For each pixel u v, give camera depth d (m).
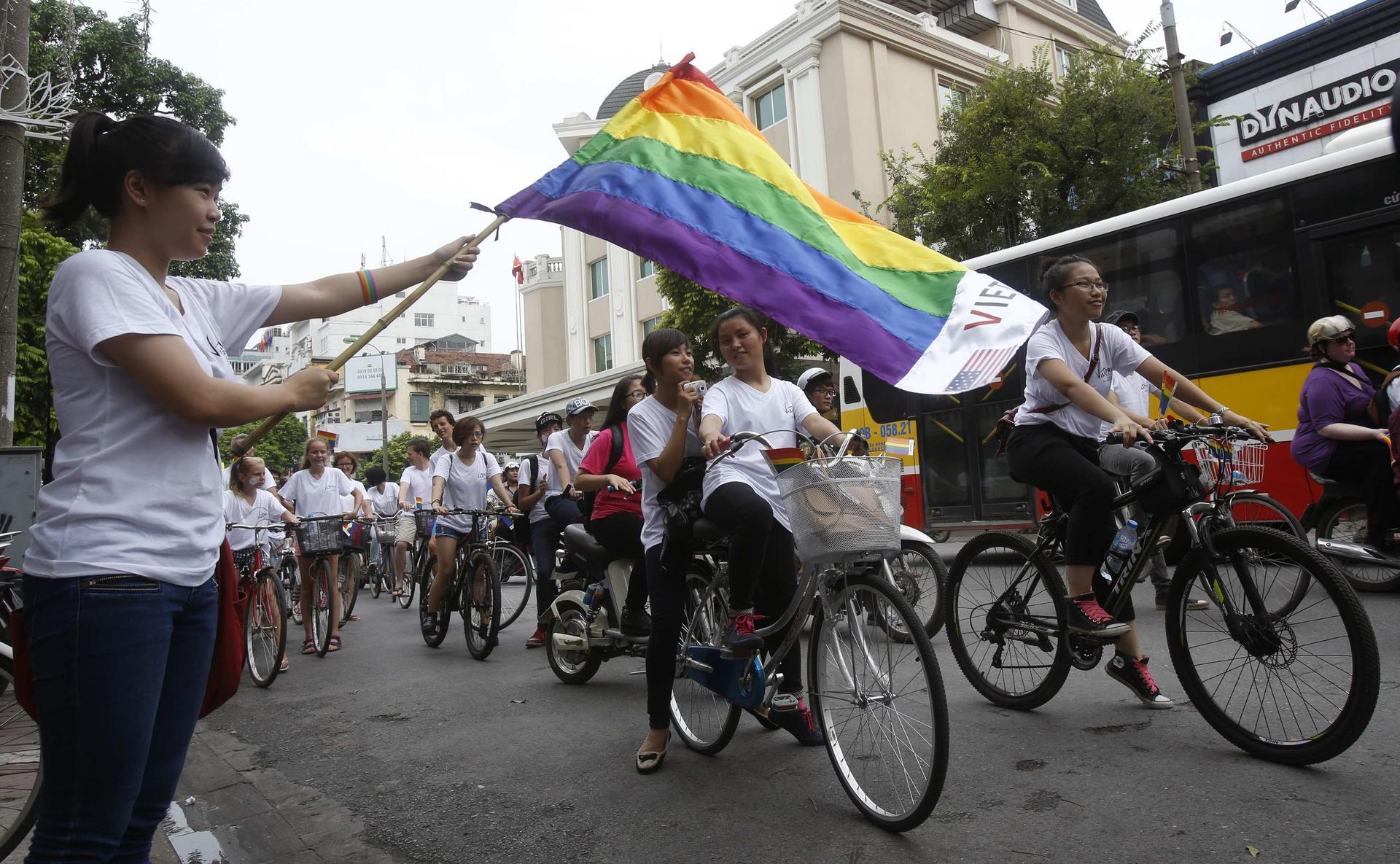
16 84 5.78
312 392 1.93
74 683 1.71
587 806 3.35
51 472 1.82
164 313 1.84
